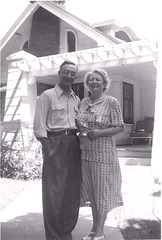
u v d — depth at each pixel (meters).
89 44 10.19
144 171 6.12
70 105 3.14
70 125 3.07
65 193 3.05
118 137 9.88
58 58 8.57
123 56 7.81
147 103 10.95
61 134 3.02
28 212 4.14
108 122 3.09
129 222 3.59
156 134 4.92
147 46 7.38
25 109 9.45
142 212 3.88
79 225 3.64
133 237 3.13
